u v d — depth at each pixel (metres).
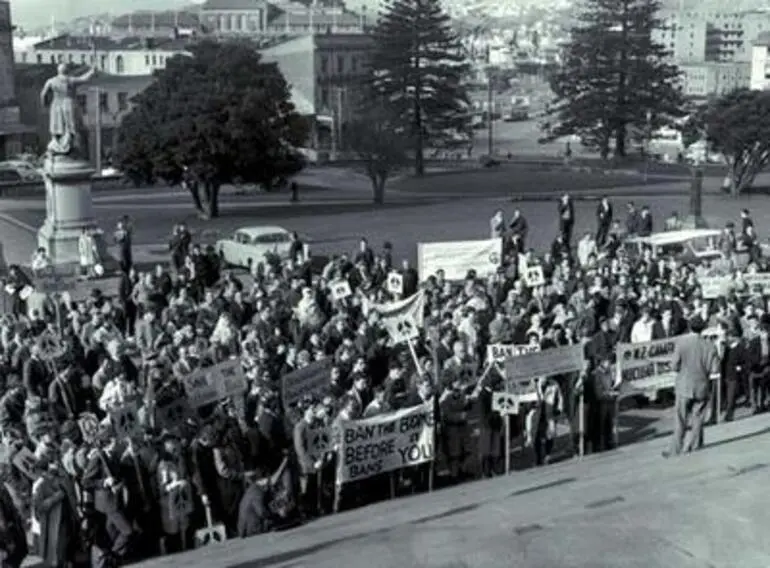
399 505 16.69
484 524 11.49
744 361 22.66
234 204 77.06
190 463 16.19
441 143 115.75
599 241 45.59
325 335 23.66
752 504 11.04
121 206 77.12
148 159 66.56
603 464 18.27
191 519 15.95
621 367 21.30
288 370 20.66
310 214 68.56
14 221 66.38
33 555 15.97
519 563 9.48
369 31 147.12
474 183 92.69
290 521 16.09
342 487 17.84
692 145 110.50
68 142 43.47
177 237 41.19
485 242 33.53
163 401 18.23
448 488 17.88
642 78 109.69
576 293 27.73
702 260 39.03
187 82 66.75
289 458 16.84
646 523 10.43
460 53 110.69
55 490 14.54
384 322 23.92
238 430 17.14
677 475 13.66
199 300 32.28
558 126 125.31
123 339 24.59
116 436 16.02
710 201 75.00
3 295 32.53
